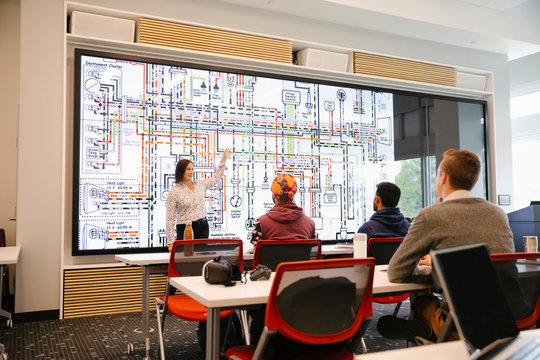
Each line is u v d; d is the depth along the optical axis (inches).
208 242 97.9
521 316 63.9
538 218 182.9
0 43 194.2
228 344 109.3
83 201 163.3
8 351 119.1
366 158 218.8
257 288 65.6
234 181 189.5
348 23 216.4
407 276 69.1
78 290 159.9
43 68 158.4
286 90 202.5
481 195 251.6
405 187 227.6
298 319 58.1
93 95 167.2
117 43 170.4
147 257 112.6
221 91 189.3
